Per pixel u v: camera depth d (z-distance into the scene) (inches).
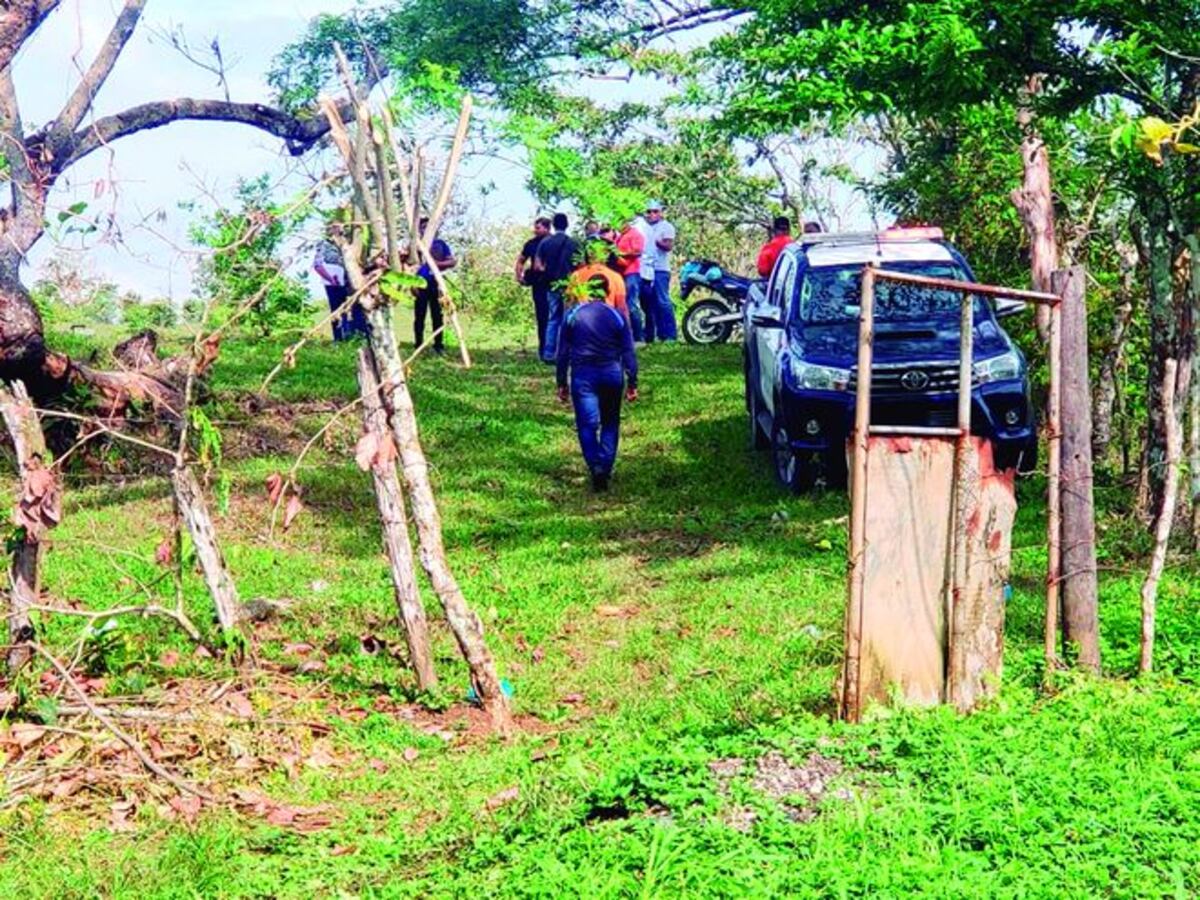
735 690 350.3
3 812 276.1
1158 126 255.3
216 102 481.1
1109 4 457.1
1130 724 269.3
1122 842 219.3
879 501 299.6
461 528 565.9
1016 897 201.3
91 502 559.8
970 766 248.4
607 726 336.5
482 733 345.7
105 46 456.8
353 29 623.2
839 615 416.5
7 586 411.2
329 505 592.7
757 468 665.6
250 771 309.7
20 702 319.6
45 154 443.8
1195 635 357.1
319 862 259.3
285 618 434.3
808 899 204.2
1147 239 518.9
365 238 358.3
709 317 1088.2
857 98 487.2
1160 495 494.0
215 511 561.0
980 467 301.1
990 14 480.7
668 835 224.7
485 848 243.9
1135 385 642.2
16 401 340.2
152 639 394.9
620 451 717.3
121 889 246.7
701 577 482.0
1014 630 382.0
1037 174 601.6
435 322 992.2
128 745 295.3
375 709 358.9
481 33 693.9
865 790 247.1
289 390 744.3
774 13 548.4
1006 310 579.8
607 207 396.8
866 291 296.5
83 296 381.1
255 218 348.5
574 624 435.2
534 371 952.9
